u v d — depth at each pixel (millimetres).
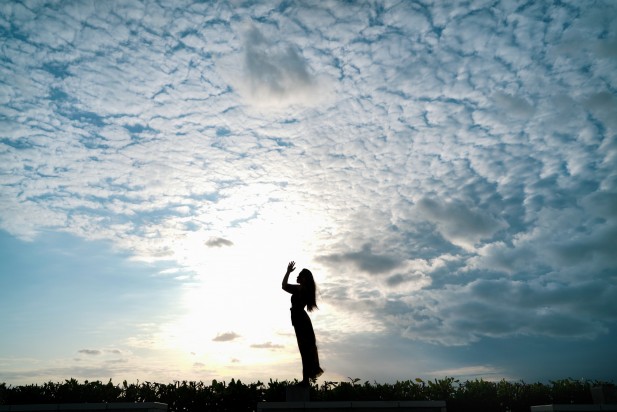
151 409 7598
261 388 9180
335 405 7660
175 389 9211
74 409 7562
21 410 7477
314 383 8820
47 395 8648
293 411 7648
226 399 9016
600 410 7266
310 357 8156
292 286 8523
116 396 8945
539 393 8938
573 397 8805
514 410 8812
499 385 9148
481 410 8797
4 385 8688
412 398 8758
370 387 8836
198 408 8969
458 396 8883
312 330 8359
